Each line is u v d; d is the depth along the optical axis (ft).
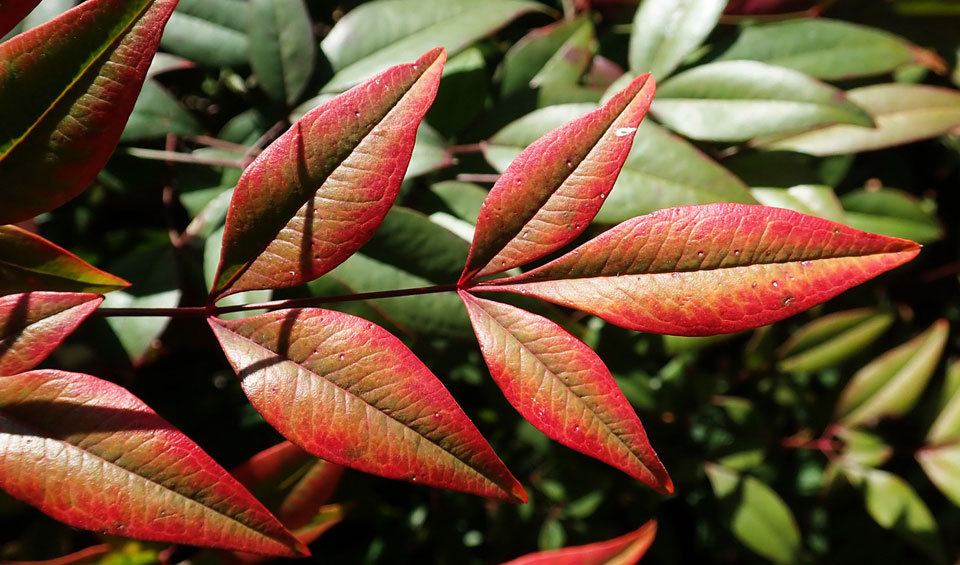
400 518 1.21
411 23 0.95
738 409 1.17
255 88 0.96
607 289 0.67
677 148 0.87
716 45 0.98
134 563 0.86
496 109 0.97
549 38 0.98
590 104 0.93
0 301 0.65
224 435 1.09
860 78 1.01
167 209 0.98
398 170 0.67
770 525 1.14
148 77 0.94
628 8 1.02
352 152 0.67
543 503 1.20
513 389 0.67
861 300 1.28
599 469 1.14
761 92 0.92
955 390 1.26
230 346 0.67
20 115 0.65
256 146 0.95
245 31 0.94
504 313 0.68
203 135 0.95
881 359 1.21
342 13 1.05
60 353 0.98
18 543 0.98
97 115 0.66
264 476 0.83
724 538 1.31
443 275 0.89
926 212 1.13
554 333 0.68
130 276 0.94
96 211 1.07
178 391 1.09
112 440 0.64
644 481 0.66
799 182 0.95
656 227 0.67
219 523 0.64
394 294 0.69
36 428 0.64
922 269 1.30
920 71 1.15
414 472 0.65
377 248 0.89
